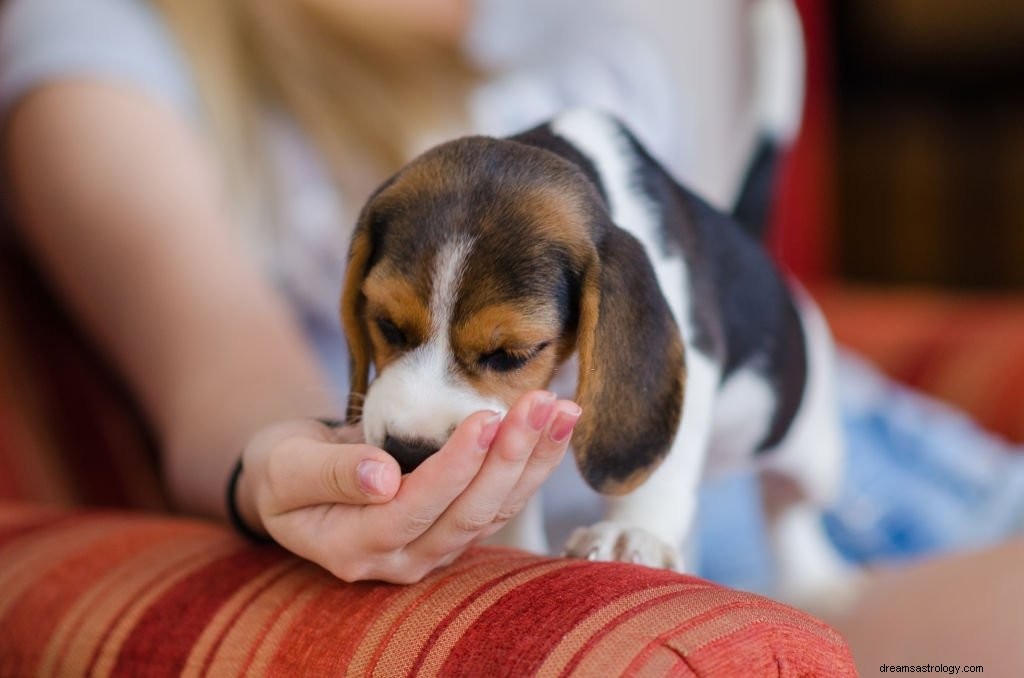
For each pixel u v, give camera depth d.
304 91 1.17
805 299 0.92
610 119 0.77
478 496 0.62
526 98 1.26
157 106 1.06
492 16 1.40
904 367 1.37
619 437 0.69
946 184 2.40
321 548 0.65
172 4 1.15
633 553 0.69
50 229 1.00
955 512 1.13
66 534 0.78
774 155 0.91
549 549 0.79
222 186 1.08
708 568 1.04
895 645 0.83
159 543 0.75
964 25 2.30
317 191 1.16
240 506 0.72
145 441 1.02
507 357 0.70
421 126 1.19
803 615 0.62
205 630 0.68
